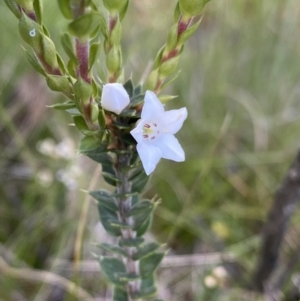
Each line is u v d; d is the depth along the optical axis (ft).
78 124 0.26
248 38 0.74
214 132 0.65
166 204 0.60
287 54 0.73
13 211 0.60
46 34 0.25
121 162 0.29
